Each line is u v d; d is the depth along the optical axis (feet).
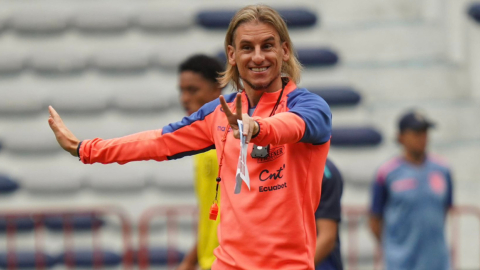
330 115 26.63
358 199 84.58
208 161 41.42
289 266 26.71
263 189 26.84
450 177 63.31
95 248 77.36
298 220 26.94
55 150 92.02
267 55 27.25
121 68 97.25
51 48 101.40
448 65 96.12
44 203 87.86
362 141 88.07
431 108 91.50
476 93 93.76
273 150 26.89
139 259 74.84
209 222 41.96
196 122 29.19
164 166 89.97
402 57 99.40
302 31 101.09
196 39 101.19
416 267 61.82
